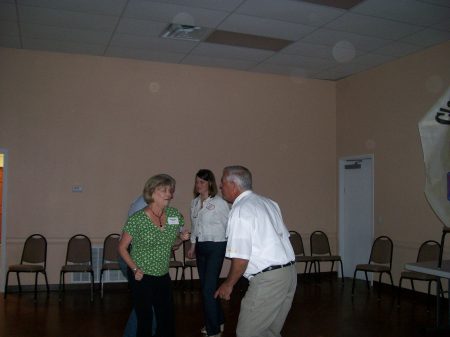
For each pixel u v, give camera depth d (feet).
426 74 19.63
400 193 20.94
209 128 22.68
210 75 22.85
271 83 24.08
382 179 22.00
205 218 13.01
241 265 8.19
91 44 19.40
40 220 20.03
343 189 25.00
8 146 19.71
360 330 14.48
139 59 21.57
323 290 21.07
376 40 18.56
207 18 16.31
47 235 20.11
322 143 25.08
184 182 22.11
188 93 22.40
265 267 8.38
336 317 16.12
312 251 23.80
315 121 24.98
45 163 20.17
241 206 8.54
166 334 9.59
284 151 24.14
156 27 17.31
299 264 24.17
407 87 20.62
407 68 20.63
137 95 21.56
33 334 13.55
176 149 22.07
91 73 20.93
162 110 21.93
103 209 20.88
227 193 9.18
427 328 14.33
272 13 15.78
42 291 19.92
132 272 9.41
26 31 17.87
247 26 17.08
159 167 21.75
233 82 23.29
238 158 23.16
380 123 22.20
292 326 14.85
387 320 15.76
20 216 19.77
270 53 20.47
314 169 24.81
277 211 9.26
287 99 24.40
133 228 9.29
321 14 15.84
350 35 17.99
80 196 20.59
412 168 20.29
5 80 19.76
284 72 23.71
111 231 20.94
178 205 21.93
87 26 17.28
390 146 21.56
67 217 20.39
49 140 20.25
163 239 9.46
